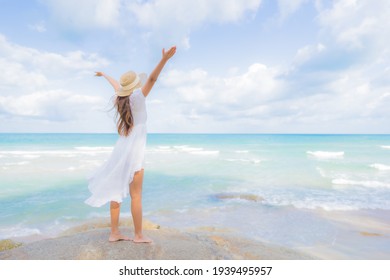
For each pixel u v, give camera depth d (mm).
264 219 8586
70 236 3797
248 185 13430
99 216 8711
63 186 12680
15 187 12445
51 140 62406
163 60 3127
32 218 8516
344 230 7668
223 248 4035
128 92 3359
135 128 3373
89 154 27312
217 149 39875
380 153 32344
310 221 8398
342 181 14266
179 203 10352
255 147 45344
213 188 12734
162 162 22328
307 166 20062
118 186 3293
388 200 10703
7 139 65875
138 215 3465
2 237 7059
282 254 4258
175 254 3355
